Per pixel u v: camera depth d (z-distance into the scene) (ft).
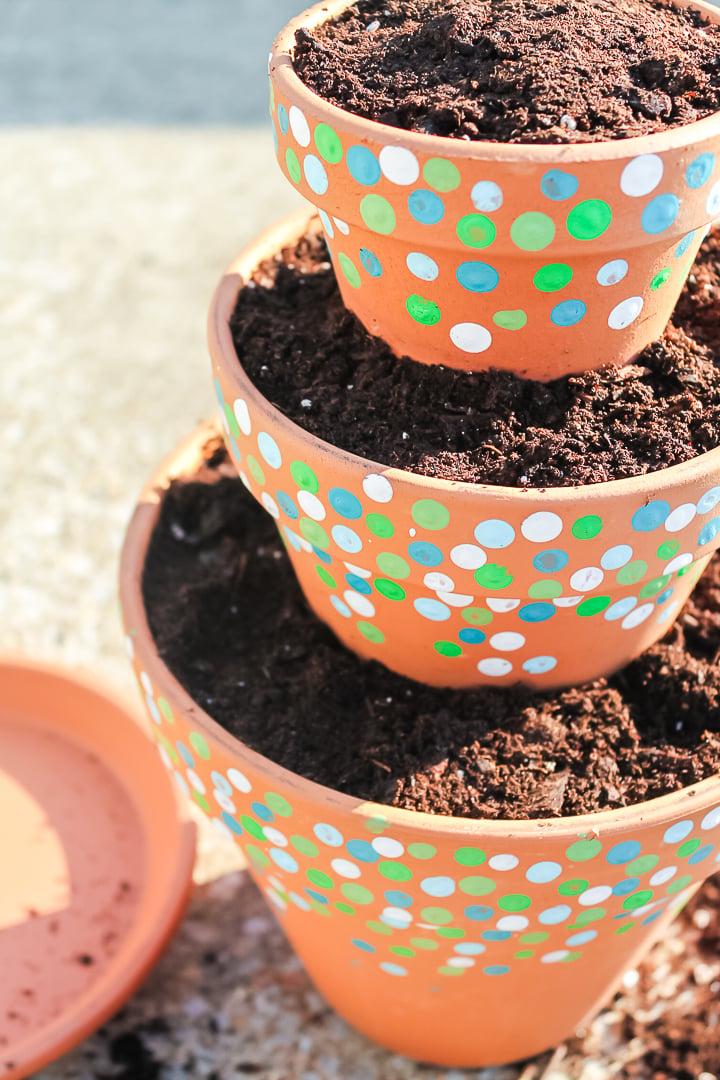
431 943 2.41
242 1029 2.84
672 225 2.08
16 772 3.16
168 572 2.68
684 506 2.16
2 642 3.67
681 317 2.39
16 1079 2.63
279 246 2.63
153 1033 2.84
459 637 2.32
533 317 2.17
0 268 5.54
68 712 3.22
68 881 2.98
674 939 2.91
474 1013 2.60
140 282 5.45
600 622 2.30
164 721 2.45
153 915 2.80
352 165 2.10
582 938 2.40
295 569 2.55
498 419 2.23
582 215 2.05
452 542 2.17
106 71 7.57
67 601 3.83
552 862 2.23
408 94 2.19
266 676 2.52
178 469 2.78
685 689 2.39
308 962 2.74
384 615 2.35
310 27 2.35
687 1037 2.77
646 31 2.25
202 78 7.47
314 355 2.39
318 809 2.27
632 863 2.27
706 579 2.56
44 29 8.20
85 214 5.98
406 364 2.30
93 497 4.24
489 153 2.02
